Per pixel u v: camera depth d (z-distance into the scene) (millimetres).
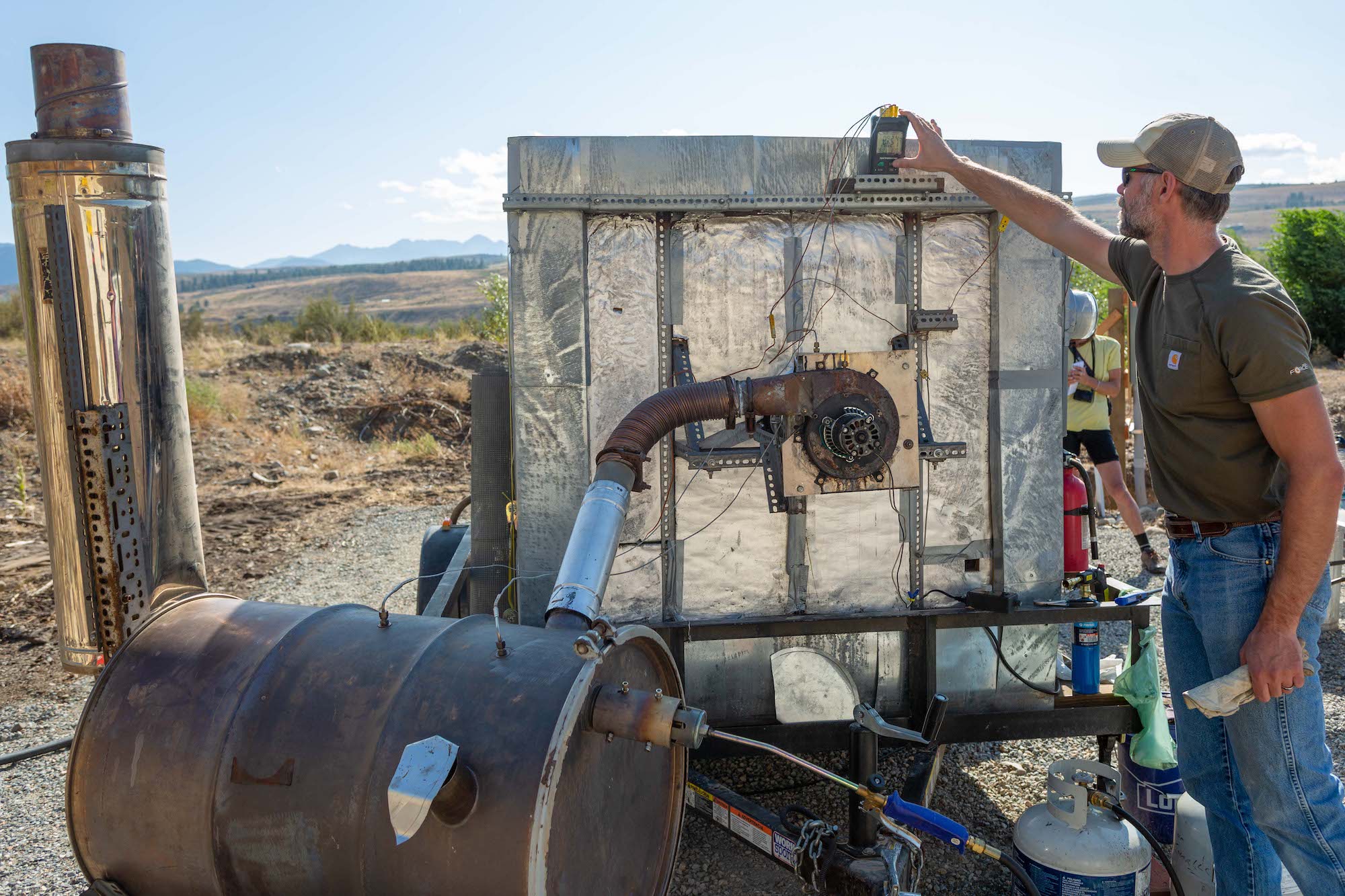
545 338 3357
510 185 3301
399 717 2152
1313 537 2121
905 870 2811
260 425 13430
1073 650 3578
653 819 2662
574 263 3340
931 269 3545
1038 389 3605
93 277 3098
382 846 2078
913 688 3635
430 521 9047
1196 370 2275
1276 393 2121
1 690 5043
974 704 3695
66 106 3092
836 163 3428
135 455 3203
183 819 2225
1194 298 2270
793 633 3469
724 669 3580
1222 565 2381
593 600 2582
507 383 4156
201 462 11586
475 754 2039
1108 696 3543
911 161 3191
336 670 2291
